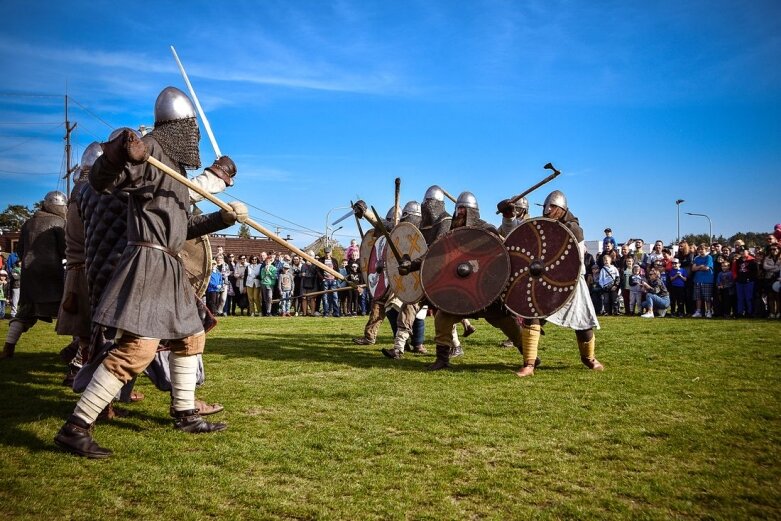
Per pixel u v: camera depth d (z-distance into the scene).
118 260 3.78
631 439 3.55
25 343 8.53
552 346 7.94
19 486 2.80
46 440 3.54
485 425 3.89
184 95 3.79
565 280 5.69
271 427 3.88
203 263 4.39
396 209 7.51
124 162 3.19
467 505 2.63
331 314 17.05
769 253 13.33
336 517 2.51
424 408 4.36
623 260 15.20
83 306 4.97
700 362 6.33
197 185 3.67
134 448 3.42
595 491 2.78
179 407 3.80
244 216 3.90
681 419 3.98
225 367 6.27
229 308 17.92
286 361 6.72
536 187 6.17
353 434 3.70
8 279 17.05
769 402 4.43
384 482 2.90
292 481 2.93
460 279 6.07
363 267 8.80
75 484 2.86
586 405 4.41
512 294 5.89
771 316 13.31
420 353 7.70
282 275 17.02
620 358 6.75
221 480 2.92
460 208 6.94
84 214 3.97
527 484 2.87
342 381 5.45
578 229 6.05
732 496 2.69
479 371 6.00
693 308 14.53
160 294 3.42
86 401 3.28
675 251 18.50
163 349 4.07
